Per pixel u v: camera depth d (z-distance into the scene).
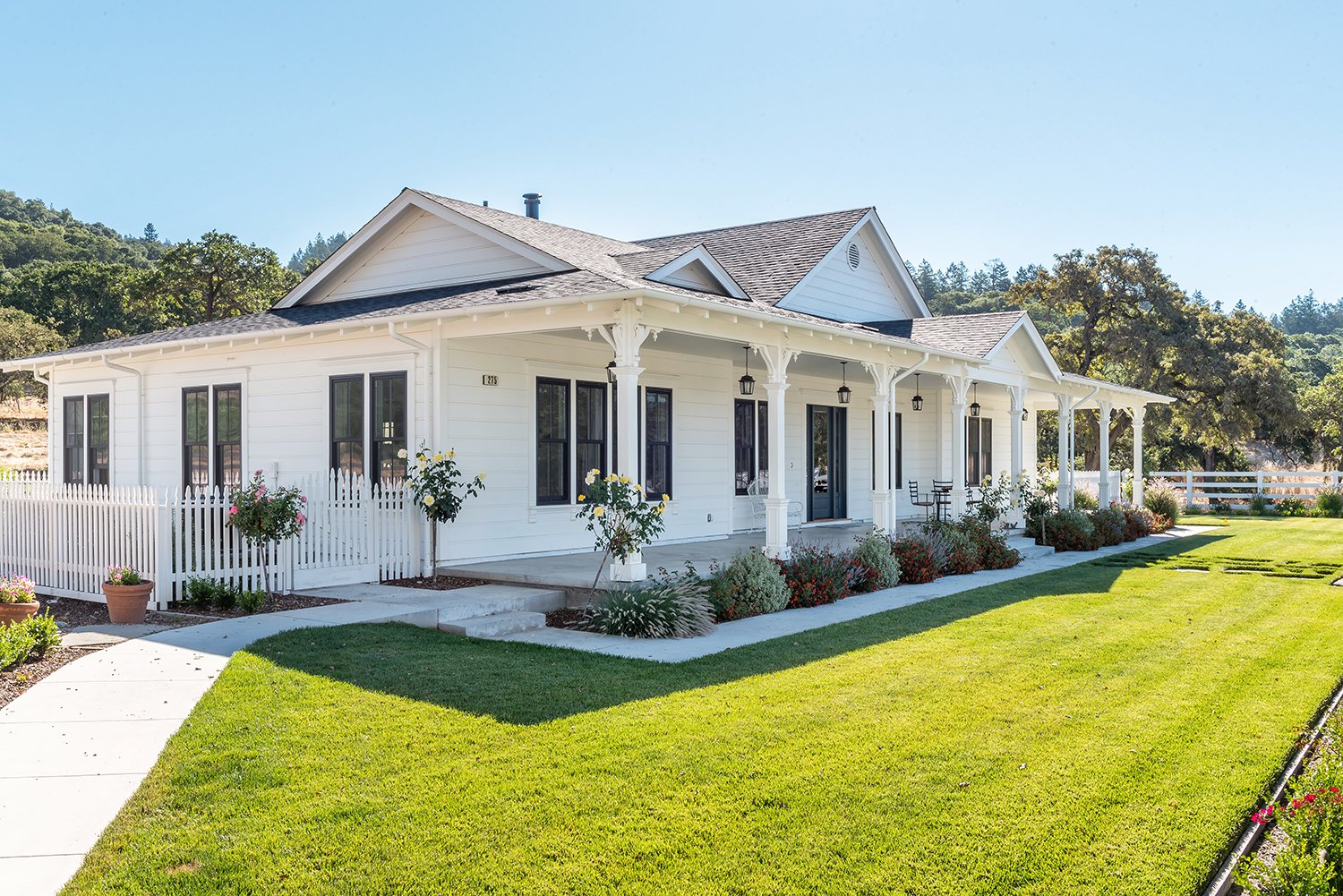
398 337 12.55
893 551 14.45
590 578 11.45
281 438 14.57
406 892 4.25
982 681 7.99
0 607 8.90
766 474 18.91
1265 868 4.38
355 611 10.02
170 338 15.84
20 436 39.75
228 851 4.58
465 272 14.94
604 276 11.98
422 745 6.04
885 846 4.75
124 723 6.40
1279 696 7.64
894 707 7.14
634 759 5.86
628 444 10.79
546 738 6.23
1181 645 9.58
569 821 4.97
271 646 8.43
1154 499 25.47
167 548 10.30
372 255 16.06
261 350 14.83
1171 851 4.76
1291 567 16.16
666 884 4.35
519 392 13.68
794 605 12.05
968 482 25.11
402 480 12.83
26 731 6.24
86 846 4.64
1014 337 19.11
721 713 6.88
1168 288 38.50
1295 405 36.84
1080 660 8.88
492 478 13.27
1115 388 23.44
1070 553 18.66
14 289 59.53
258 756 5.79
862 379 20.69
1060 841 4.85
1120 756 6.11
